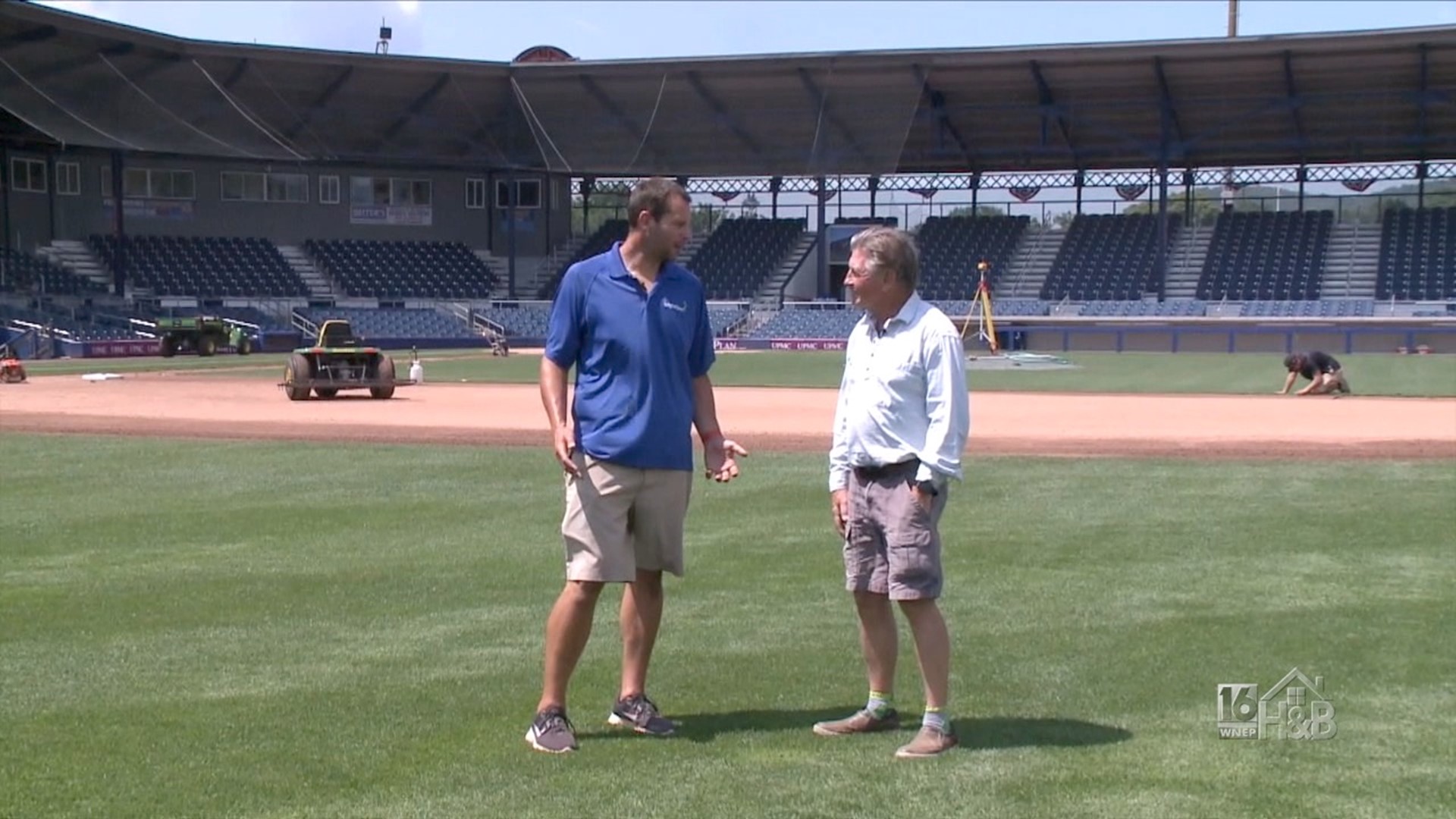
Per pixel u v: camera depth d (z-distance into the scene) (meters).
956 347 6.11
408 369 42.62
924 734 6.16
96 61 53.22
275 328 58.03
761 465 17.23
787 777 5.81
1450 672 7.45
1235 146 58.28
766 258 66.88
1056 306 58.69
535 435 21.12
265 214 62.53
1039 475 16.06
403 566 10.67
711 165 61.22
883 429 6.17
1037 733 6.44
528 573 10.36
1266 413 25.05
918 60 56.03
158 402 28.62
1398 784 5.70
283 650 8.08
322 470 16.83
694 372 6.62
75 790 5.67
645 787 5.69
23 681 7.38
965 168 64.31
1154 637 8.27
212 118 56.81
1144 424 22.89
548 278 67.44
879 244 6.14
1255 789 5.64
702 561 10.80
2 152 53.97
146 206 59.47
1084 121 57.91
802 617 8.91
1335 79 53.25
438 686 7.30
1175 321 54.66
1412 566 10.37
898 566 6.12
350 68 58.59
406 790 5.67
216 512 13.44
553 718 6.25
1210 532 11.99
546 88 60.84
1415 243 59.03
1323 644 8.07
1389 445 18.94
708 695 7.17
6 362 35.81
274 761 6.05
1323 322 53.34
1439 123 54.91
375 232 65.06
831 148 59.50
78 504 14.01
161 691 7.19
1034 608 9.06
